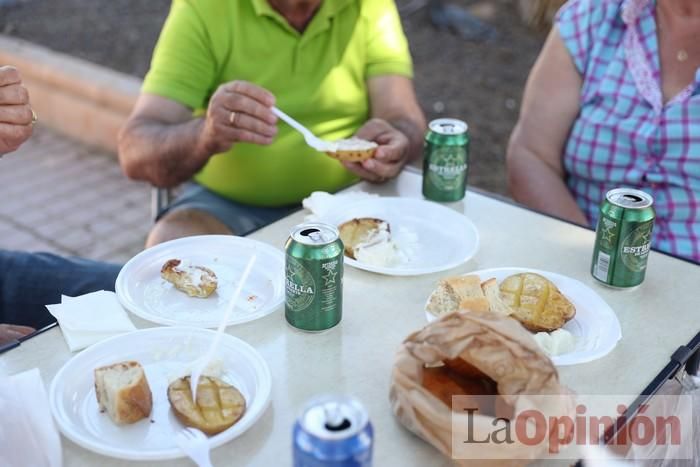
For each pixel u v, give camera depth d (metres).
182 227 2.24
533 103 2.31
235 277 1.64
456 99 4.54
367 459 0.96
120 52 5.02
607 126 2.17
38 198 3.91
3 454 1.14
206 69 2.30
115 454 1.14
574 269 1.69
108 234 3.62
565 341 1.41
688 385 1.50
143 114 2.28
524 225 1.87
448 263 1.70
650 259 1.74
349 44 2.37
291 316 1.46
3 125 1.68
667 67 2.12
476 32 5.31
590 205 2.29
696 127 2.06
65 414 1.22
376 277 1.65
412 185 2.08
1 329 1.67
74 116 4.42
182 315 1.50
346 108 2.41
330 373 1.35
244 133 1.96
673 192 2.12
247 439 1.20
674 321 1.52
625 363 1.40
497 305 1.46
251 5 2.27
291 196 2.41
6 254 1.99
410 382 1.18
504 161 3.98
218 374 1.32
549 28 3.45
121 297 1.52
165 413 1.26
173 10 2.33
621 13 2.16
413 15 5.54
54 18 5.59
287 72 2.33
